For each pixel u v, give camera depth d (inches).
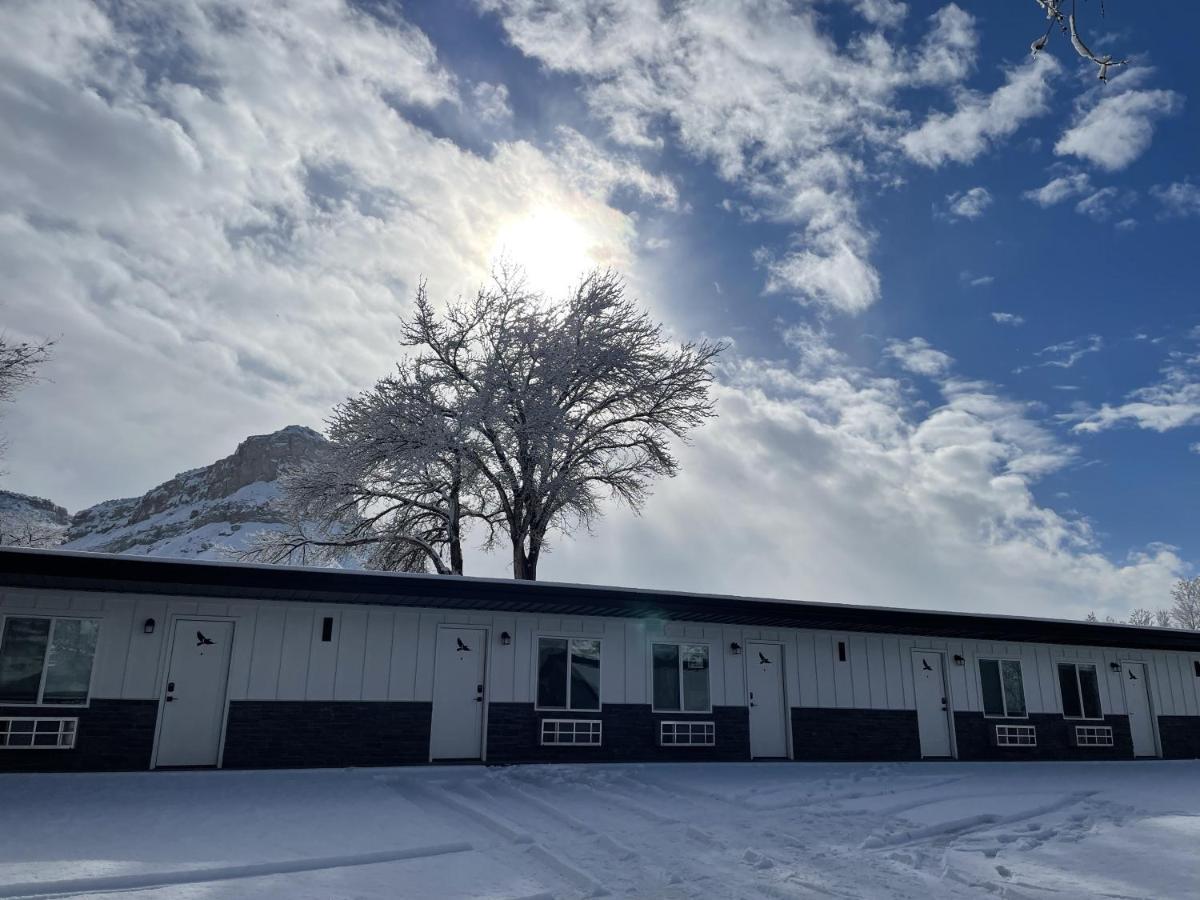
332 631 661.9
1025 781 713.6
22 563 519.2
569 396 1258.0
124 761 591.2
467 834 449.7
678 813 530.3
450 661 693.9
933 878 390.3
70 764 578.6
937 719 868.6
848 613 761.0
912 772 751.7
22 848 377.7
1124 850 442.6
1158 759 956.0
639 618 757.3
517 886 357.1
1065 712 930.7
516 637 717.9
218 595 624.7
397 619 684.1
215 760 615.2
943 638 893.2
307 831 434.6
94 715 590.6
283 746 629.3
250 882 344.8
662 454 1259.8
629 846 435.8
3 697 573.0
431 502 1245.1
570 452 1217.4
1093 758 925.2
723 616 747.4
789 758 792.3
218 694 626.2
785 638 821.2
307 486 1176.8
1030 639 903.1
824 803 581.6
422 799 563.2
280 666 642.2
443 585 625.3
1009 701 906.1
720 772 706.8
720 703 779.4
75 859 360.8
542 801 546.0
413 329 1254.3
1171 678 1010.1
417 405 1159.0
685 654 778.8
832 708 821.9
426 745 667.4
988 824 531.5
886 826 505.7
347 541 1239.5
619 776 656.4
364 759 648.4
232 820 453.7
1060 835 489.7
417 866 383.6
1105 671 969.5
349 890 337.7
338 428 1210.6
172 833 418.9
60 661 590.6
